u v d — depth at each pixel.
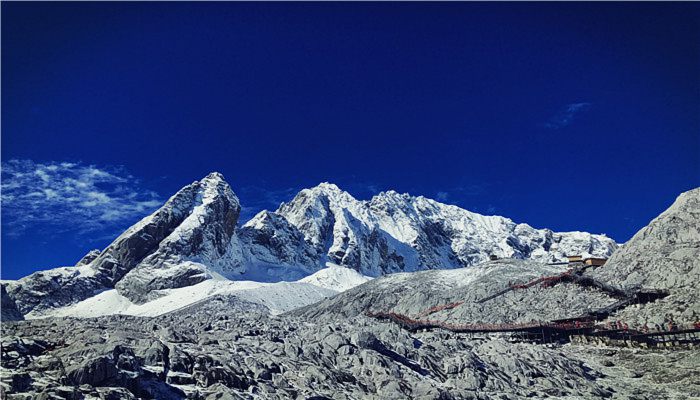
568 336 123.88
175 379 58.34
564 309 137.25
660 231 151.38
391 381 69.75
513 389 79.56
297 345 79.44
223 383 60.47
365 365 75.06
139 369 57.59
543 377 86.38
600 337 118.56
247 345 78.56
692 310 115.31
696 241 140.75
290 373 68.06
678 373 92.69
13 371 52.69
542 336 123.88
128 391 53.06
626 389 87.38
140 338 72.12
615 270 149.88
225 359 66.25
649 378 93.19
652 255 144.62
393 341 89.56
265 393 60.81
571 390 82.81
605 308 128.00
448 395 68.88
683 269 132.12
